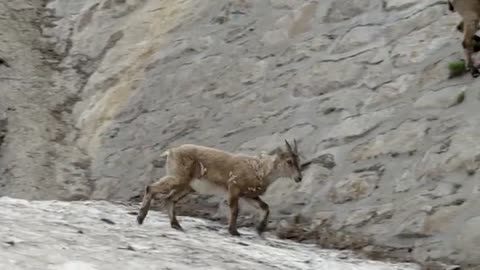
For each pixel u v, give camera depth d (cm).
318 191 1808
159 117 2339
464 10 1819
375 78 2002
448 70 1864
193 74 2417
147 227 1572
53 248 1154
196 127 2227
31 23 3098
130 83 2550
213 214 1906
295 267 1334
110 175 2217
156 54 2600
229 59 2394
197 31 2580
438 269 1452
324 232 1689
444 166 1648
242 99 2223
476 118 1697
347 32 2202
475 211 1519
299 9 2380
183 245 1377
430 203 1597
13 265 1010
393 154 1770
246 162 1634
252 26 2461
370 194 1722
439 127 1744
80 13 3062
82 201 2003
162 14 2770
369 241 1608
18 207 1648
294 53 2262
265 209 1675
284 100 2133
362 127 1884
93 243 1257
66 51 2906
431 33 2012
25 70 2769
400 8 2164
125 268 1095
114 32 2850
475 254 1453
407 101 1878
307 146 1938
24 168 2247
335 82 2073
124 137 2347
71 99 2650
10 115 2492
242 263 1284
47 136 2431
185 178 1619
